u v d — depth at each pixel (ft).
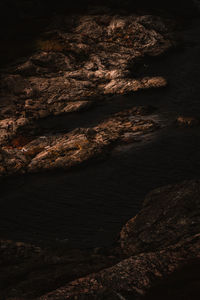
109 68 191.83
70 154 117.91
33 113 156.87
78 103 157.99
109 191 99.76
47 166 115.65
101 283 42.78
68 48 202.28
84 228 84.99
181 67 187.52
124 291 41.06
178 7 267.80
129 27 215.72
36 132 141.79
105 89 172.65
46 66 191.52
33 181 110.83
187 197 70.59
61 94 169.99
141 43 210.18
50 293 42.04
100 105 160.76
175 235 62.23
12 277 49.70
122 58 198.08
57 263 54.19
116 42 212.43
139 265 45.11
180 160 109.50
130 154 116.67
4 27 230.27
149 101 156.97
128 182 102.68
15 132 139.13
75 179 108.17
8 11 236.43
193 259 44.80
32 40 213.46
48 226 87.45
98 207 93.15
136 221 69.67
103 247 73.20
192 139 119.65
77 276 48.62
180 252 47.29
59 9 248.32
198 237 49.93
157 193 77.30
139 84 168.04
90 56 197.77
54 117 155.74
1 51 206.59
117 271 44.45
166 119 138.00
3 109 157.79
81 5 250.98
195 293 34.76
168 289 38.14
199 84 165.68
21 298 43.73
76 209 93.25
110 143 124.57
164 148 116.98
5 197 103.76
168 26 238.48
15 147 132.05
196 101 150.20
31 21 237.04
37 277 48.80
